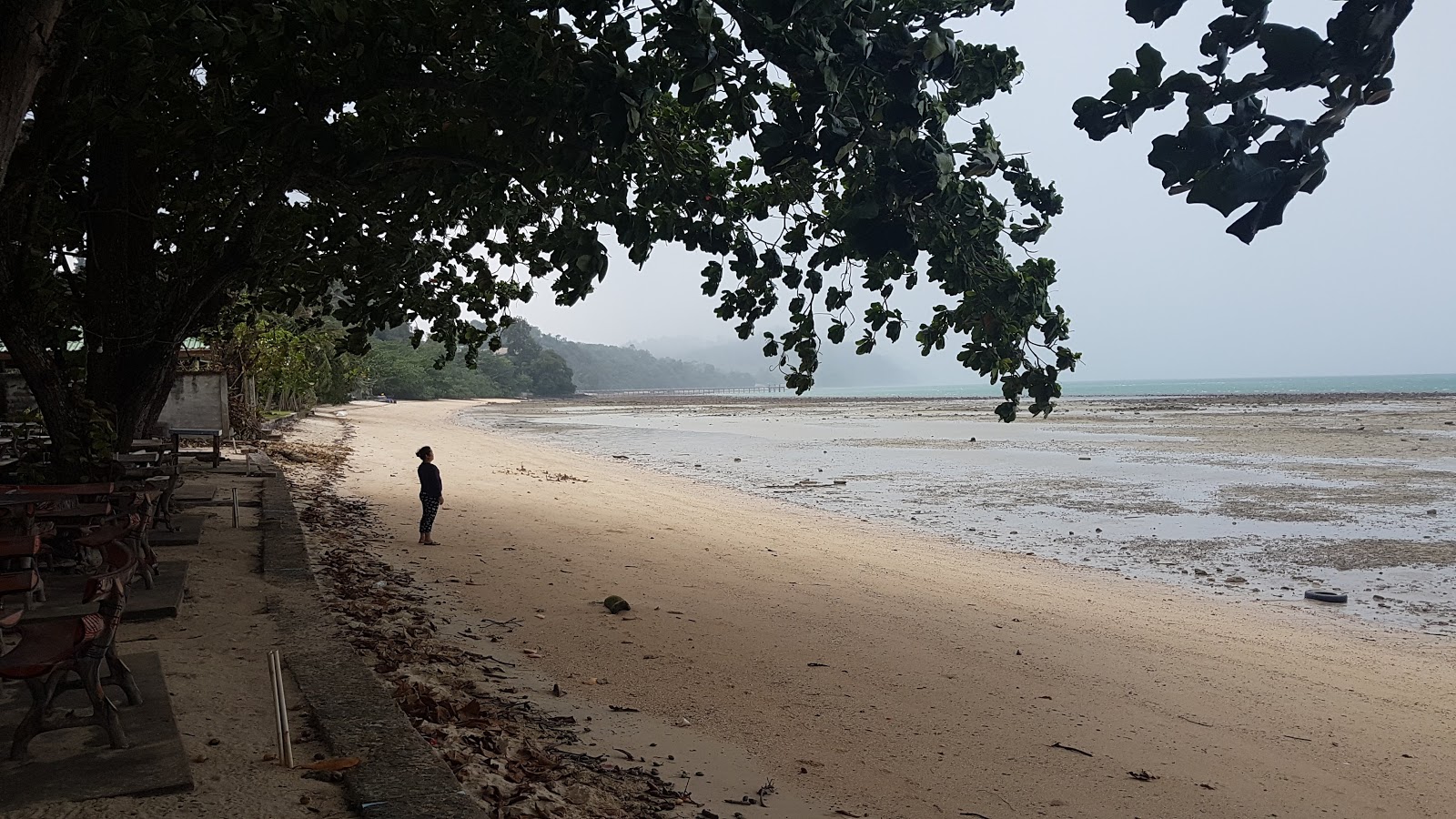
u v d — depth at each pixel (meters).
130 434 9.86
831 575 13.55
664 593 11.52
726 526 18.48
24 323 8.62
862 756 6.56
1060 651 9.77
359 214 9.34
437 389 150.75
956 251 4.25
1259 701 8.39
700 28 3.49
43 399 8.84
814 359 5.09
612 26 4.48
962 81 3.88
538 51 4.50
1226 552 16.67
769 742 6.71
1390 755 7.11
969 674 8.71
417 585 10.87
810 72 3.17
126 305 9.63
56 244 9.72
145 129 7.08
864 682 8.30
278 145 6.55
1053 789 6.19
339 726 4.95
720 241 5.34
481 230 9.53
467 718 6.09
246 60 5.36
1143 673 9.08
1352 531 18.58
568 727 6.58
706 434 54.94
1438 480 26.00
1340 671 9.53
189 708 5.22
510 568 12.50
